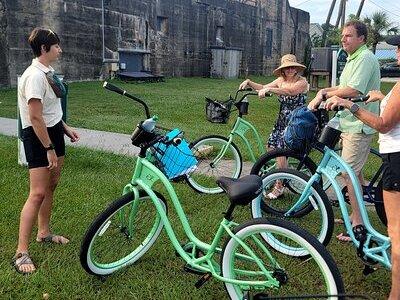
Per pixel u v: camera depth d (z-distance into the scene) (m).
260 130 11.45
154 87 22.02
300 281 3.79
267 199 4.90
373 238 3.83
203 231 4.70
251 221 3.18
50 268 3.87
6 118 11.43
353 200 4.08
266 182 4.52
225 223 3.30
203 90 21.42
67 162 6.99
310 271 3.93
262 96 5.46
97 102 15.33
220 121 6.09
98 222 3.62
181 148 3.82
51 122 3.91
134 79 24.41
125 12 25.94
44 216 4.25
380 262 3.70
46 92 3.80
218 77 34.00
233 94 19.42
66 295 3.51
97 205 5.27
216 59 34.16
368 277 3.96
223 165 7.07
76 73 22.89
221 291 3.65
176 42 31.05
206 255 3.40
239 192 3.11
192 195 5.86
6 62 19.14
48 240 4.30
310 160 4.75
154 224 4.05
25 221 3.84
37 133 3.66
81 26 22.91
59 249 4.20
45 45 3.72
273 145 5.70
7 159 7.02
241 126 6.32
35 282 3.64
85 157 7.29
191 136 9.74
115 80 24.41
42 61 3.76
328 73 22.50
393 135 3.19
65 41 22.06
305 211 4.68
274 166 5.06
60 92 3.92
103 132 10.03
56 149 4.01
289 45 45.47
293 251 4.01
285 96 5.57
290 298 3.03
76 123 11.02
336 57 15.47
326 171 4.10
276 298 3.03
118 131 10.22
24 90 3.67
